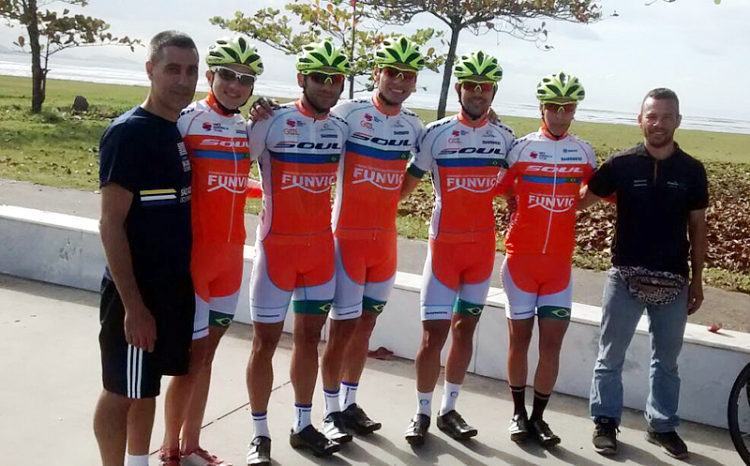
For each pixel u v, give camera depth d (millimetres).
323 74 3590
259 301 3736
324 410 4262
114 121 2939
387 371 5047
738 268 7328
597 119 44812
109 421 3002
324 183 3770
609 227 8406
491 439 4164
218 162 3482
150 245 2926
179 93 2914
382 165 3939
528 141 4066
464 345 4137
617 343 4098
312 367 3830
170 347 3023
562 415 4531
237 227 3609
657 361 4090
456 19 14953
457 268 4043
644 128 3895
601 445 4035
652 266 3953
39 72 19781
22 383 4469
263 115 3633
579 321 4746
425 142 4059
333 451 3822
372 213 3971
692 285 4078
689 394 4496
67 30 20062
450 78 15539
